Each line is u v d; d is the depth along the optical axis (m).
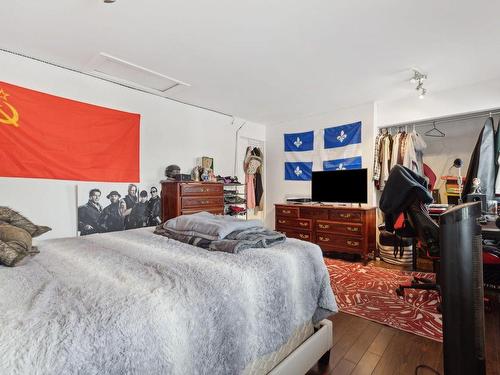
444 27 2.04
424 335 1.79
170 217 3.31
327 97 3.61
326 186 4.01
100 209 2.94
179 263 1.18
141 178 3.32
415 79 2.93
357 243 3.46
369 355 1.59
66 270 1.09
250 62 2.62
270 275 1.16
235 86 3.23
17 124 2.41
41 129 2.54
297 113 4.36
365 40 2.23
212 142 4.20
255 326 1.05
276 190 5.01
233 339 0.94
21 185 2.43
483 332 0.82
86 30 2.08
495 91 2.99
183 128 3.79
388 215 2.42
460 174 3.20
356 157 3.96
